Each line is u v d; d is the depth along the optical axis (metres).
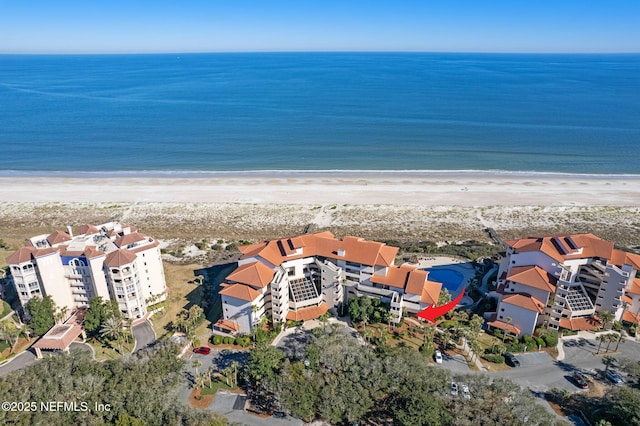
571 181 171.88
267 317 86.81
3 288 96.31
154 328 86.56
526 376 73.44
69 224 137.12
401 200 154.50
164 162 198.62
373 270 87.69
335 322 86.75
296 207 148.88
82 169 189.75
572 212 142.62
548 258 84.00
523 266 87.12
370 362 67.94
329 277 87.19
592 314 84.44
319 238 92.56
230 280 84.00
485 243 122.00
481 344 81.12
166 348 74.69
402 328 84.81
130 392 62.88
